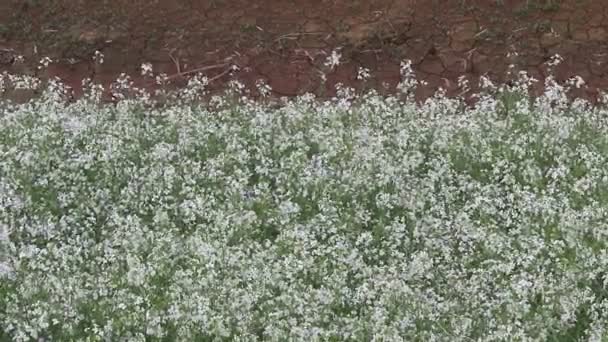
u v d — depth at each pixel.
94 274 11.74
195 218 12.59
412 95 14.91
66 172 13.52
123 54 16.55
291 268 11.53
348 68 16.16
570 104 15.52
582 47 16.19
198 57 16.48
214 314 10.97
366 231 12.48
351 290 11.59
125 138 14.07
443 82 15.89
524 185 13.23
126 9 17.08
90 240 12.28
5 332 10.94
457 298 11.40
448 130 13.95
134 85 16.09
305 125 14.33
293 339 10.72
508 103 14.81
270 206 12.92
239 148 13.72
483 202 12.56
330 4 17.00
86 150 13.82
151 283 11.57
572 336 10.95
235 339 10.72
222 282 11.40
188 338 10.88
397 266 11.82
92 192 13.11
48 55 16.55
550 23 16.52
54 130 14.19
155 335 10.91
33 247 11.62
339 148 13.65
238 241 12.26
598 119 14.23
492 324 10.86
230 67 16.27
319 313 11.11
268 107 15.01
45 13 17.06
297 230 12.16
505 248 11.84
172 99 15.31
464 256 11.84
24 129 14.01
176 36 16.77
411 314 11.00
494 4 16.77
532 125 14.15
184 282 11.38
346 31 16.62
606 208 12.31
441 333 10.83
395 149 13.89
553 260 11.88
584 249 11.59
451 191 13.06
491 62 16.09
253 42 16.62
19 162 13.61
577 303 10.94
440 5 16.83
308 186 13.02
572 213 12.12
